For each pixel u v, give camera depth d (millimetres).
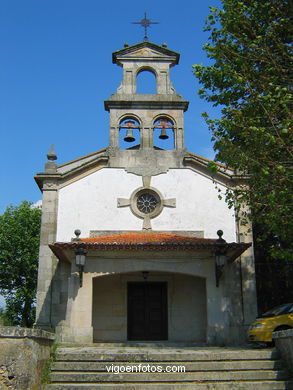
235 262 19828
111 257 17812
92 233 20141
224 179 21062
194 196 20906
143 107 22250
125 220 20484
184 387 10836
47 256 19703
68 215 20344
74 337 16766
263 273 25531
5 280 32469
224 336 17172
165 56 23016
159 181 21109
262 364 11891
